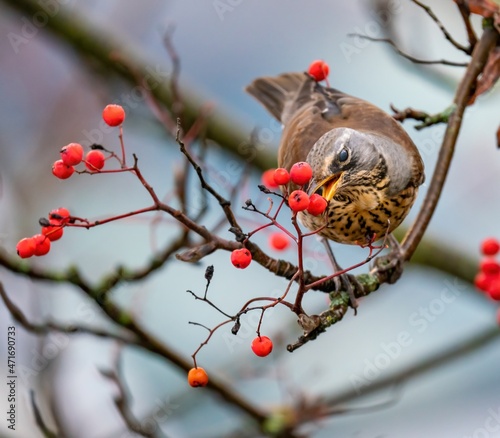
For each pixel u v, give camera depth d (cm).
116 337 932
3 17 1450
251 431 1084
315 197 681
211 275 640
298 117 1105
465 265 1258
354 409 1083
